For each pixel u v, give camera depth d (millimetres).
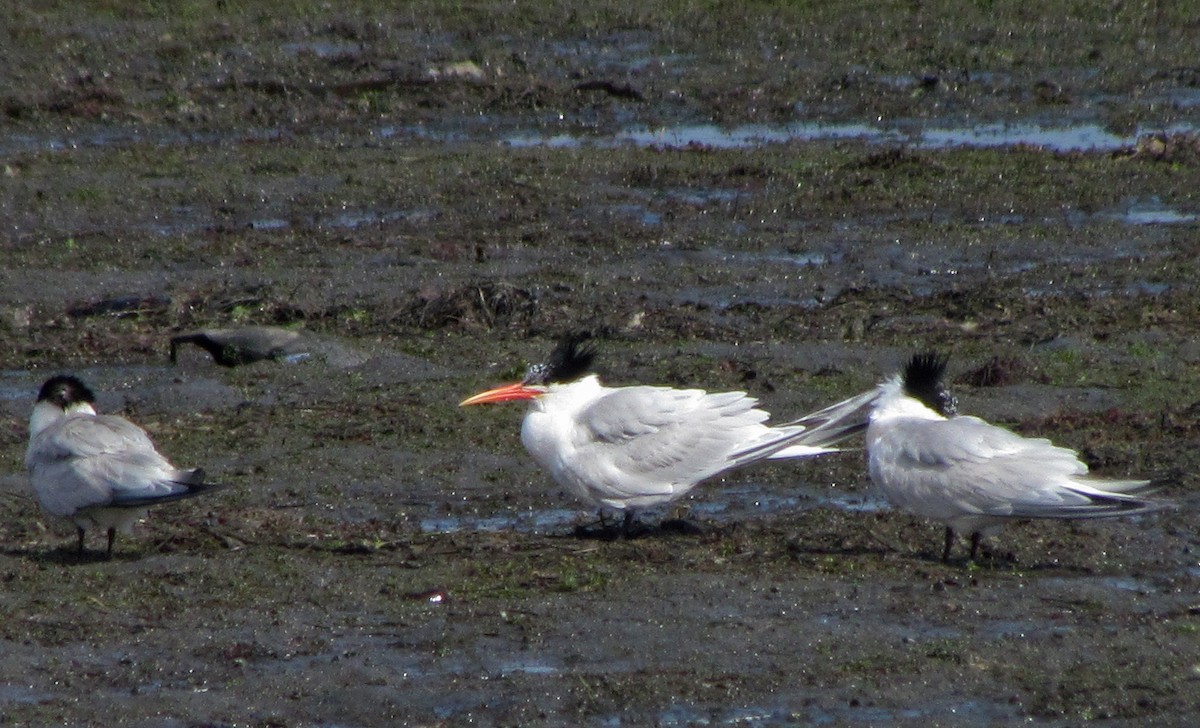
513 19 32781
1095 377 16047
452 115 27406
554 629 10695
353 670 10164
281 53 30281
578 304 18500
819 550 12156
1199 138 24594
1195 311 17969
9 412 15445
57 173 24156
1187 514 12711
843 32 31766
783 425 13305
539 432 12852
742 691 9859
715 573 11609
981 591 11281
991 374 16000
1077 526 12570
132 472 11609
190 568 11742
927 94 28188
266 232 21562
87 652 10438
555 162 24500
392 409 15500
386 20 32594
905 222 21641
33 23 32219
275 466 14117
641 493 12531
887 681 9977
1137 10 32844
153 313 18266
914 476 11797
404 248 20812
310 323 17984
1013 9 33031
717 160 24438
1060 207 22203
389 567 11781
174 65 29641
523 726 9523
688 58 30422
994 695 9812
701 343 17234
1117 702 9719
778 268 19891
